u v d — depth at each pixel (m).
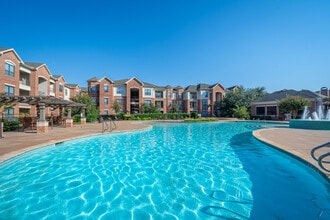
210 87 51.75
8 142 9.70
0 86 21.42
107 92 42.56
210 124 27.58
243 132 17.52
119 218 3.75
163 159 7.97
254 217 3.73
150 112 42.62
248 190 4.95
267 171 6.40
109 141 12.16
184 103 53.72
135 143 11.56
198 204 4.26
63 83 38.88
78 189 5.04
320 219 3.66
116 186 5.26
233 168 6.71
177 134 15.91
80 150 9.47
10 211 3.96
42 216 3.79
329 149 7.75
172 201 4.41
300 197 4.53
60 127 19.47
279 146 8.45
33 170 6.46
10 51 23.09
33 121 16.47
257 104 41.91
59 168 6.71
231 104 44.28
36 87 27.78
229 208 4.07
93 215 3.85
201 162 7.49
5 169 6.43
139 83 45.59
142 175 6.10
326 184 4.79
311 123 17.28
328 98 30.44
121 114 37.62
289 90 40.47
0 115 18.64
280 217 3.73
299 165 6.48
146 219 3.71
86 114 28.62
